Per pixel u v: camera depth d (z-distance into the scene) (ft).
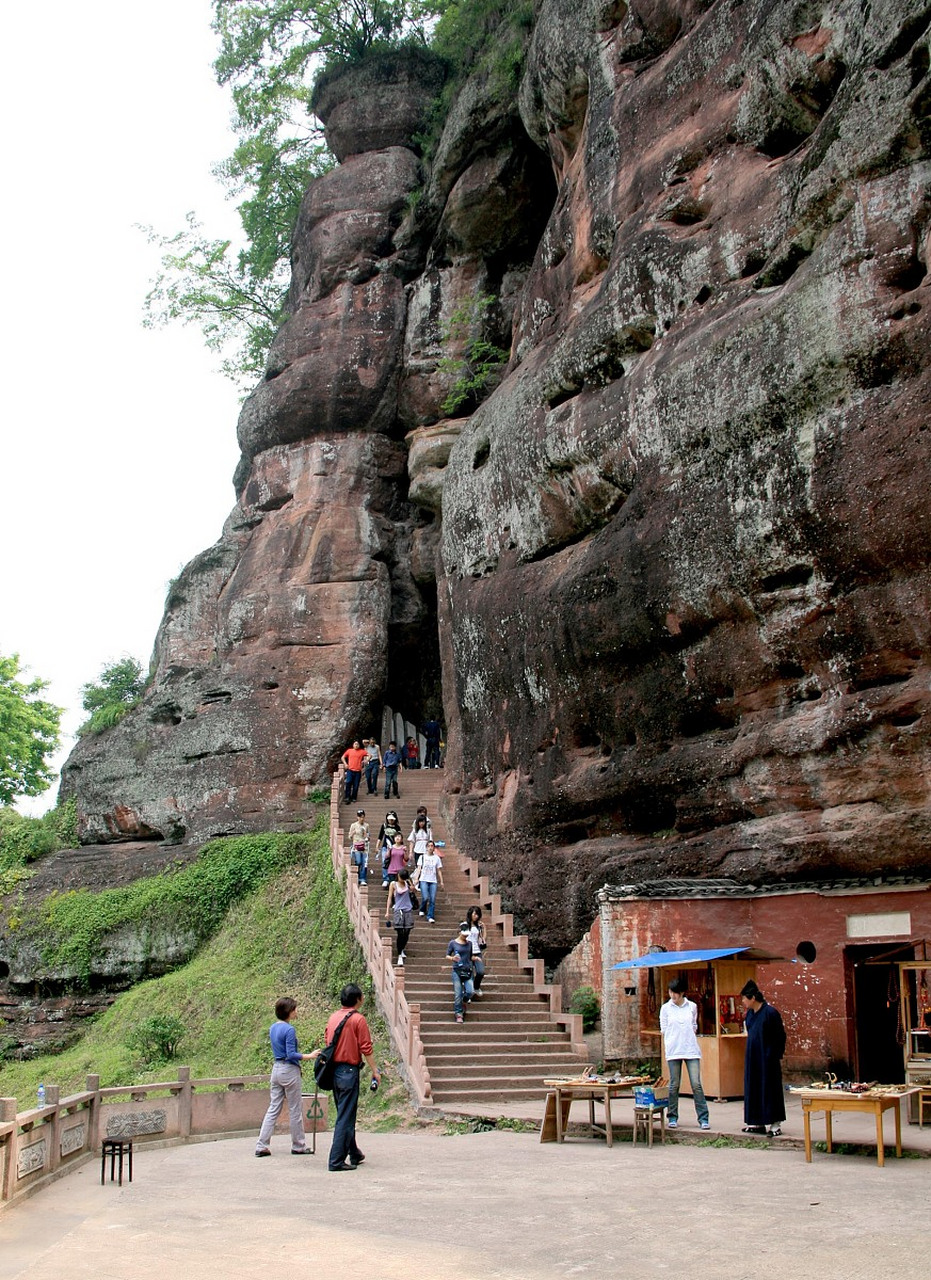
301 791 101.35
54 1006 97.45
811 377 56.18
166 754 107.55
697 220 69.67
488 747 82.94
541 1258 25.82
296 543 108.17
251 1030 73.05
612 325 71.82
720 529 61.00
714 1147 42.14
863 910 54.60
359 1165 40.60
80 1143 43.01
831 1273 23.82
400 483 112.06
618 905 59.00
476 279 108.78
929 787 52.44
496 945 72.59
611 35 80.43
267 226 132.98
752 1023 43.47
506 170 102.01
